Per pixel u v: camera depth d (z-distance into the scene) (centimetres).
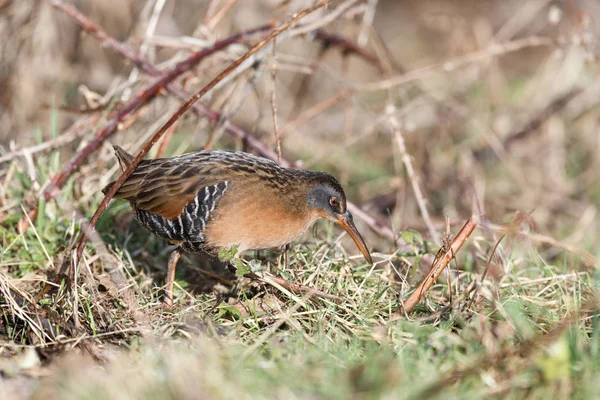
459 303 899
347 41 1366
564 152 1603
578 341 755
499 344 764
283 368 719
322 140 1638
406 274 968
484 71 1698
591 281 971
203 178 945
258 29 1200
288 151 1564
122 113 1155
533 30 1978
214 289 1030
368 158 1588
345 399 665
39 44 1452
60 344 830
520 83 1828
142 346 795
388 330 823
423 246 1047
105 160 1184
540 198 1479
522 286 960
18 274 1012
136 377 709
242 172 949
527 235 1035
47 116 1454
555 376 701
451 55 1723
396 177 1417
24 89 1447
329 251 1038
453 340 774
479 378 710
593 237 1269
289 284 914
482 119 1617
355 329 849
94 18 1589
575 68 1647
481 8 2081
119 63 1598
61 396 692
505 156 1518
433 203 1461
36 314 865
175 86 1207
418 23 1931
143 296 939
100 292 953
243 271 909
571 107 1636
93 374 735
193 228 951
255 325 860
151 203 959
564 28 1903
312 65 1406
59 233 1091
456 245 886
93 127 1208
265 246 976
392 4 2181
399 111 1370
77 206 1138
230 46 1245
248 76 1250
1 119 1438
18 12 1427
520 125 1633
